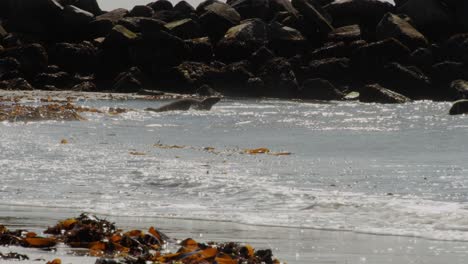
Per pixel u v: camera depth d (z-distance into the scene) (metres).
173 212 35.81
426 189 41.94
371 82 195.38
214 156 60.47
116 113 114.81
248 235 30.41
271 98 186.75
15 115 92.06
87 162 52.56
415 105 160.12
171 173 47.28
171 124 100.25
